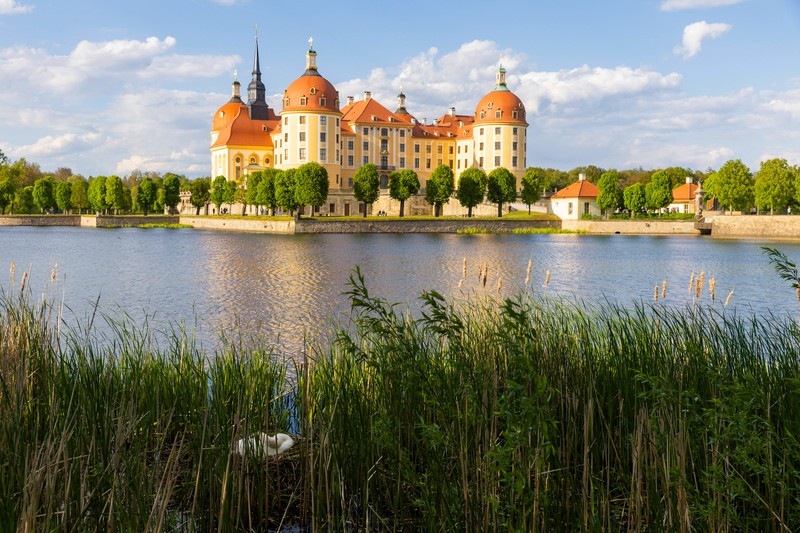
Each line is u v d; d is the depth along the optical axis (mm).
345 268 38562
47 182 124875
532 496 4980
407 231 91062
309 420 6672
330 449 6293
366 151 121562
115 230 95375
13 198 114875
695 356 7633
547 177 159750
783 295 28219
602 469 6457
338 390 7227
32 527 4406
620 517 5973
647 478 5488
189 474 6469
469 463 5789
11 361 7105
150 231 91625
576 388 6953
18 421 5754
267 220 92812
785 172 83688
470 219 95312
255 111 136875
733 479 5066
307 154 112312
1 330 8031
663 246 63938
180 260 43781
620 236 86000
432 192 101062
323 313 22391
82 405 6246
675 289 30312
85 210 136875
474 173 100188
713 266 42438
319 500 5898
